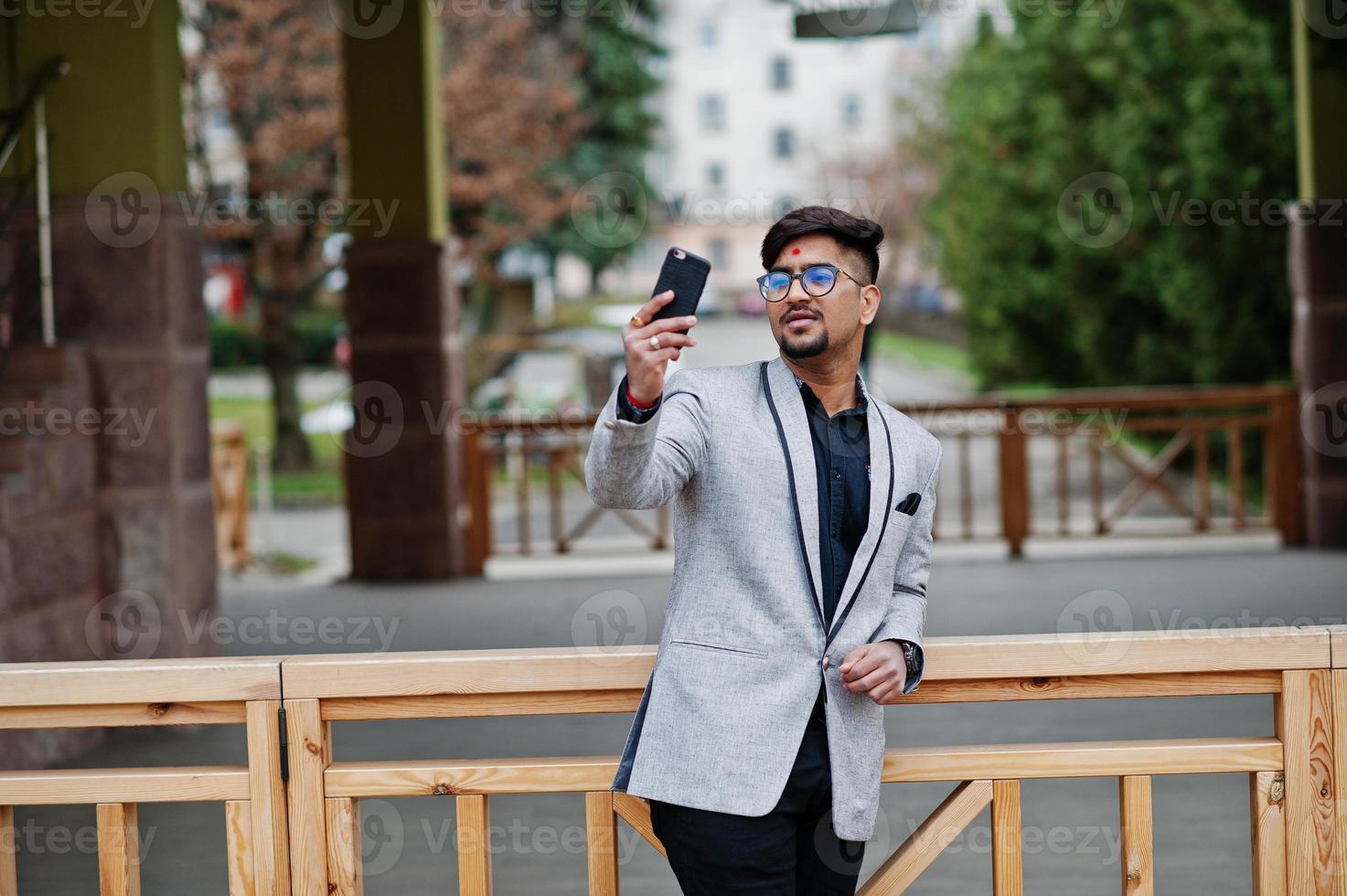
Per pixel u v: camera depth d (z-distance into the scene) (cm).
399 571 1074
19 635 582
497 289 2831
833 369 269
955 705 672
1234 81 1341
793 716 258
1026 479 1097
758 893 257
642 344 237
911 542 282
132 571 666
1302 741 305
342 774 302
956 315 4475
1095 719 639
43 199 656
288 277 2012
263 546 1414
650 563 1112
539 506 1675
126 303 663
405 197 1048
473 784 300
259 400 2944
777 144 5672
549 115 2436
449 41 2208
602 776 299
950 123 2384
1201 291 1449
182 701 303
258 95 1855
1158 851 469
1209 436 1541
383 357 1064
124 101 659
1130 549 1100
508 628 859
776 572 260
